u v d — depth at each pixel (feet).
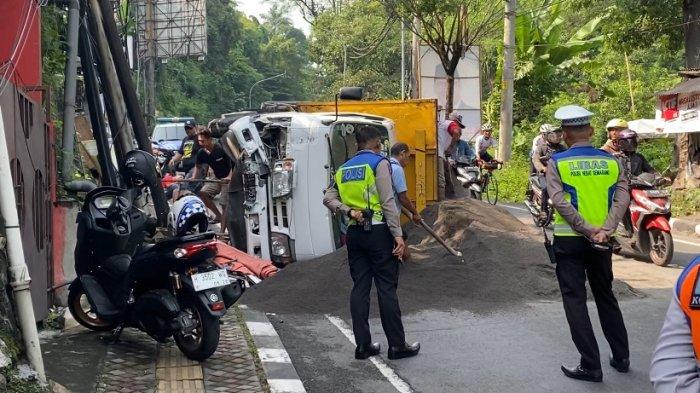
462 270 28.60
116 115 39.14
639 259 36.50
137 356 20.44
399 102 37.93
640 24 62.28
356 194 21.02
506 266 28.63
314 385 19.08
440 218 33.12
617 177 19.34
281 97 294.46
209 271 19.71
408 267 29.09
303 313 26.32
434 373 19.98
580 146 19.62
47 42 34.81
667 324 7.38
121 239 21.80
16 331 16.67
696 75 55.36
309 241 32.50
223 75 223.92
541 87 97.25
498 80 97.55
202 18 110.63
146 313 20.24
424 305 26.63
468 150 52.03
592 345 19.20
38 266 22.15
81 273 22.20
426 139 37.47
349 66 184.03
